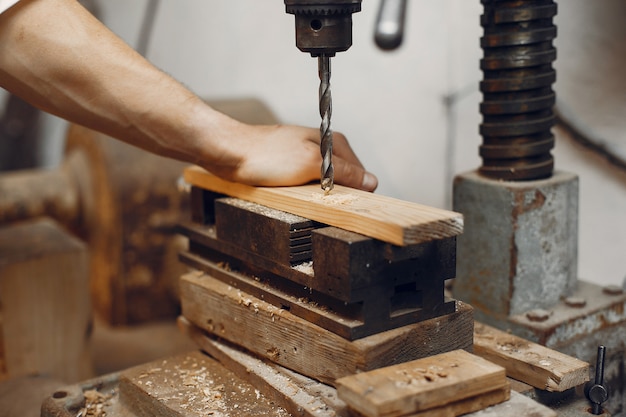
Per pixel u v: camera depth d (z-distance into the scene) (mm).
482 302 1358
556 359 1100
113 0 2705
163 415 1058
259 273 1140
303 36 1022
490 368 917
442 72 2229
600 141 1733
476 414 903
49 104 1138
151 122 1141
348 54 2430
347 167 1173
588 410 1095
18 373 1979
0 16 1061
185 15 2639
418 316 991
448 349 1014
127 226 2424
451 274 1005
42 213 2574
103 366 2242
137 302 2500
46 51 1084
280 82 2531
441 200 2311
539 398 1095
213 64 2639
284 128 1189
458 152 2236
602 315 1329
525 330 1281
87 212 2584
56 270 1990
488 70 1298
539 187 1286
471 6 2117
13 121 3053
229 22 2580
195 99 1165
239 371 1127
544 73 1279
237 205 1138
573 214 1351
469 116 2188
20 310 1959
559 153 1829
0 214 2518
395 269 955
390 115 2381
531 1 1245
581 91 1751
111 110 1131
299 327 1024
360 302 947
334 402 963
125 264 2449
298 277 1021
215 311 1190
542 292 1327
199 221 1303
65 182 2600
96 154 2463
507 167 1313
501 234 1303
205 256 1272
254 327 1110
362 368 934
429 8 2219
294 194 1085
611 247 1764
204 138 1144
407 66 2307
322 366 1000
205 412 1025
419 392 857
